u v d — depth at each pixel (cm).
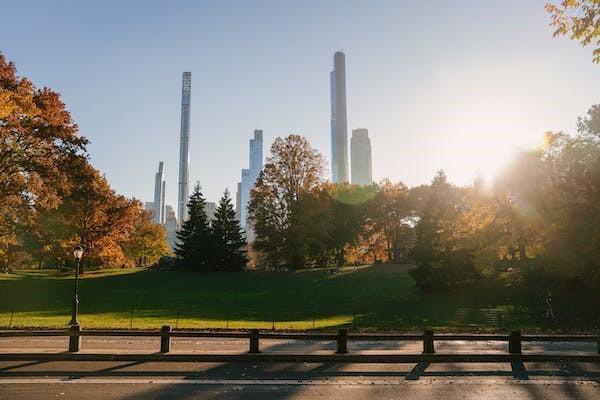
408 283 4988
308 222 6066
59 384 1230
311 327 2575
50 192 3466
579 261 3512
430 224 4428
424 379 1309
